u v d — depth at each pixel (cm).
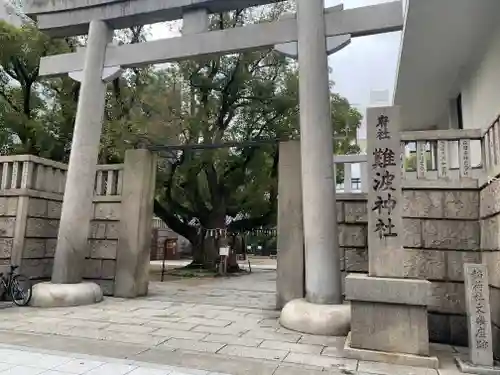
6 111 1416
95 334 627
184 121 1602
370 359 518
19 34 1362
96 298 911
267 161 1900
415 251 675
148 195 1066
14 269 912
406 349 520
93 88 975
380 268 563
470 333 501
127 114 1595
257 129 1759
